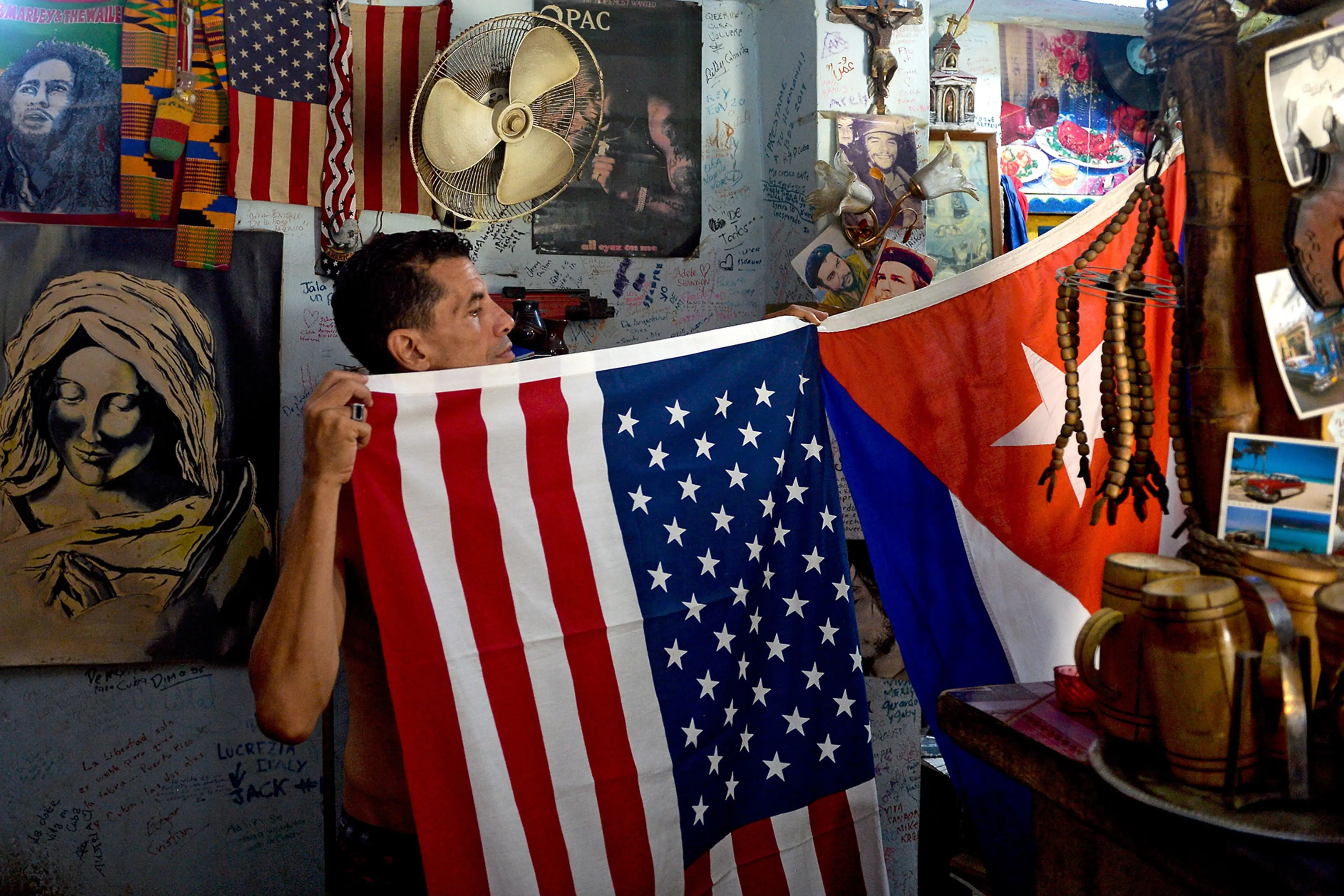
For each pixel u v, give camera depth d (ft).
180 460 9.06
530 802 5.48
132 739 9.15
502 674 5.55
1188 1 3.78
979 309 6.18
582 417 5.95
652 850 5.70
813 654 6.24
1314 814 2.97
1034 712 4.12
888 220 10.10
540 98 8.74
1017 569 5.99
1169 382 4.83
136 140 8.84
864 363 6.41
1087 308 6.08
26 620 8.85
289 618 4.93
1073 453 5.96
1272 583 3.36
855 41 10.21
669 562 5.98
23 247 8.79
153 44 8.82
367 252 6.12
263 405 9.16
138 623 9.02
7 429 8.77
